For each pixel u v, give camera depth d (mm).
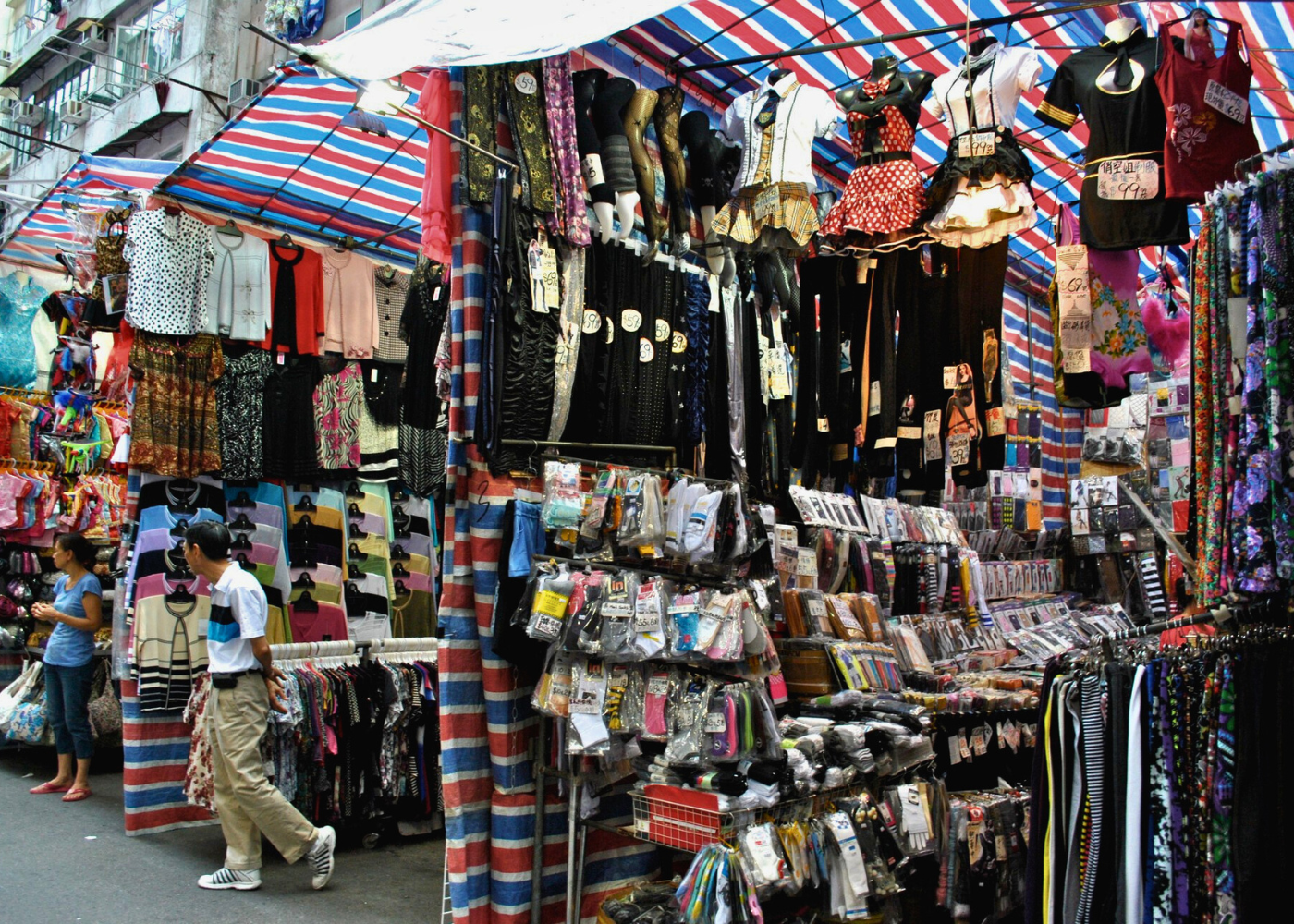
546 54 3531
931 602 6023
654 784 3631
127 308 5090
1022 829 4598
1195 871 2861
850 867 3697
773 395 4992
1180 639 4453
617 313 4379
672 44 4941
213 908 3992
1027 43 5066
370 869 4746
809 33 4930
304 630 5934
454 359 3926
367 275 6117
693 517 4105
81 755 5758
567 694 3646
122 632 5270
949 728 4812
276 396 5785
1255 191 2730
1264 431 2676
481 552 3861
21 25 17234
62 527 7246
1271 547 2660
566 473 3838
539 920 3773
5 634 6980
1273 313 2668
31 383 7418
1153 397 6859
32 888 4070
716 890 3270
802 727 4160
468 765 3809
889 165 4500
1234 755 2789
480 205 3893
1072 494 7355
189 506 5480
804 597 4965
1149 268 6844
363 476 6273
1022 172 4305
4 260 7559
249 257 5559
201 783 4469
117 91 13539
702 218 4883
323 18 10289
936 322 4727
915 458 4773
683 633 3775
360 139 4805
